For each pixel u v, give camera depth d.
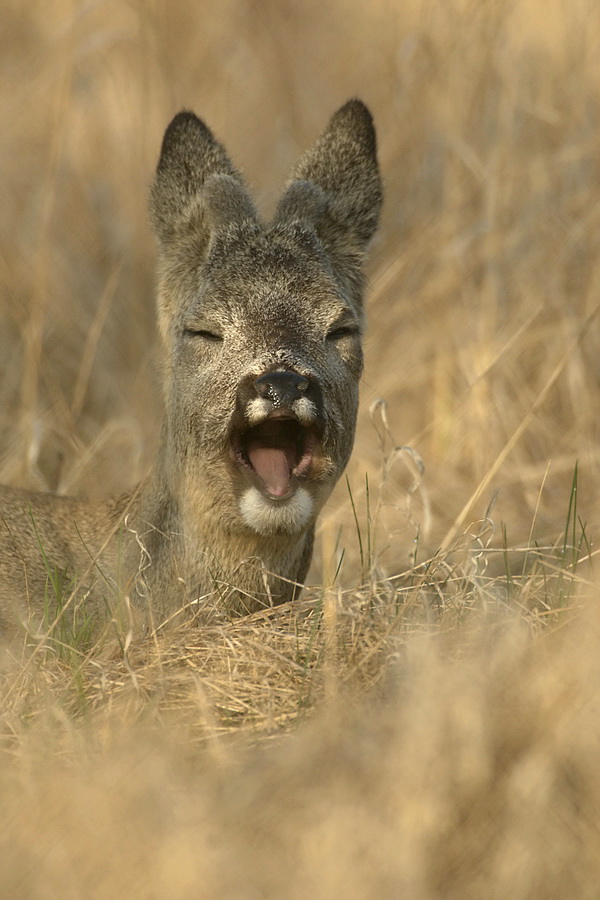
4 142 26.08
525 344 19.42
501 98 21.17
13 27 29.84
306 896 7.20
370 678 10.41
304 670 10.47
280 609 12.03
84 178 25.44
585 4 22.14
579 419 18.80
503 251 20.31
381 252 21.69
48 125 26.67
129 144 25.75
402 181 22.42
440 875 7.65
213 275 12.52
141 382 20.34
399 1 26.12
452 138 20.89
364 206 13.75
